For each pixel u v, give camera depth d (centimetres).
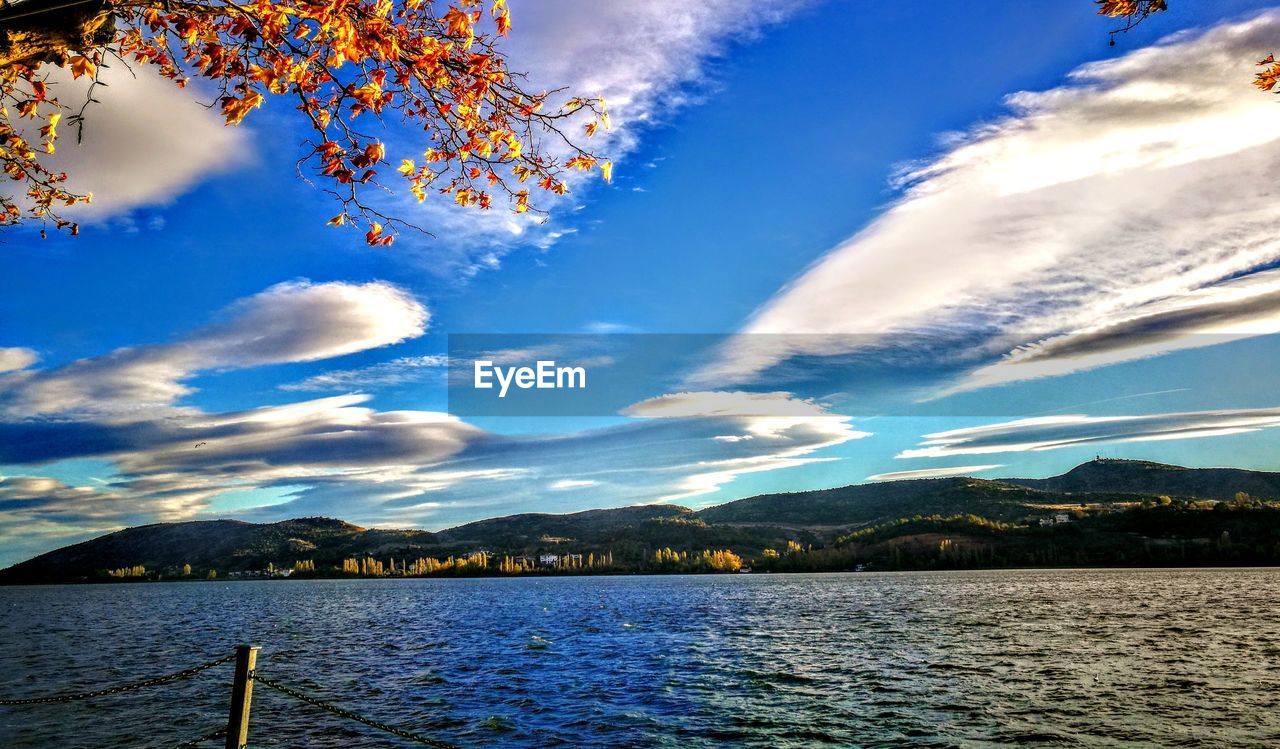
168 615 12656
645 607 12088
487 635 7319
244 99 777
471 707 3400
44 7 719
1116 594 12394
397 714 3241
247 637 7650
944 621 7694
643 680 4169
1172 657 4588
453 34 850
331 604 16075
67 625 10212
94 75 793
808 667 4541
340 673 4619
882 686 3778
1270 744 2498
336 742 2728
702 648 5750
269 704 3441
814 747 2591
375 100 807
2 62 752
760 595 15712
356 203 844
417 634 7675
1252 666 4159
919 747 2553
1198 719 2866
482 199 984
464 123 905
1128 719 2886
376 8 763
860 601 12281
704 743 2683
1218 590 13100
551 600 15750
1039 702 3253
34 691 4109
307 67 786
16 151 1076
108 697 3638
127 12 807
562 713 3238
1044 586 16225
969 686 3706
